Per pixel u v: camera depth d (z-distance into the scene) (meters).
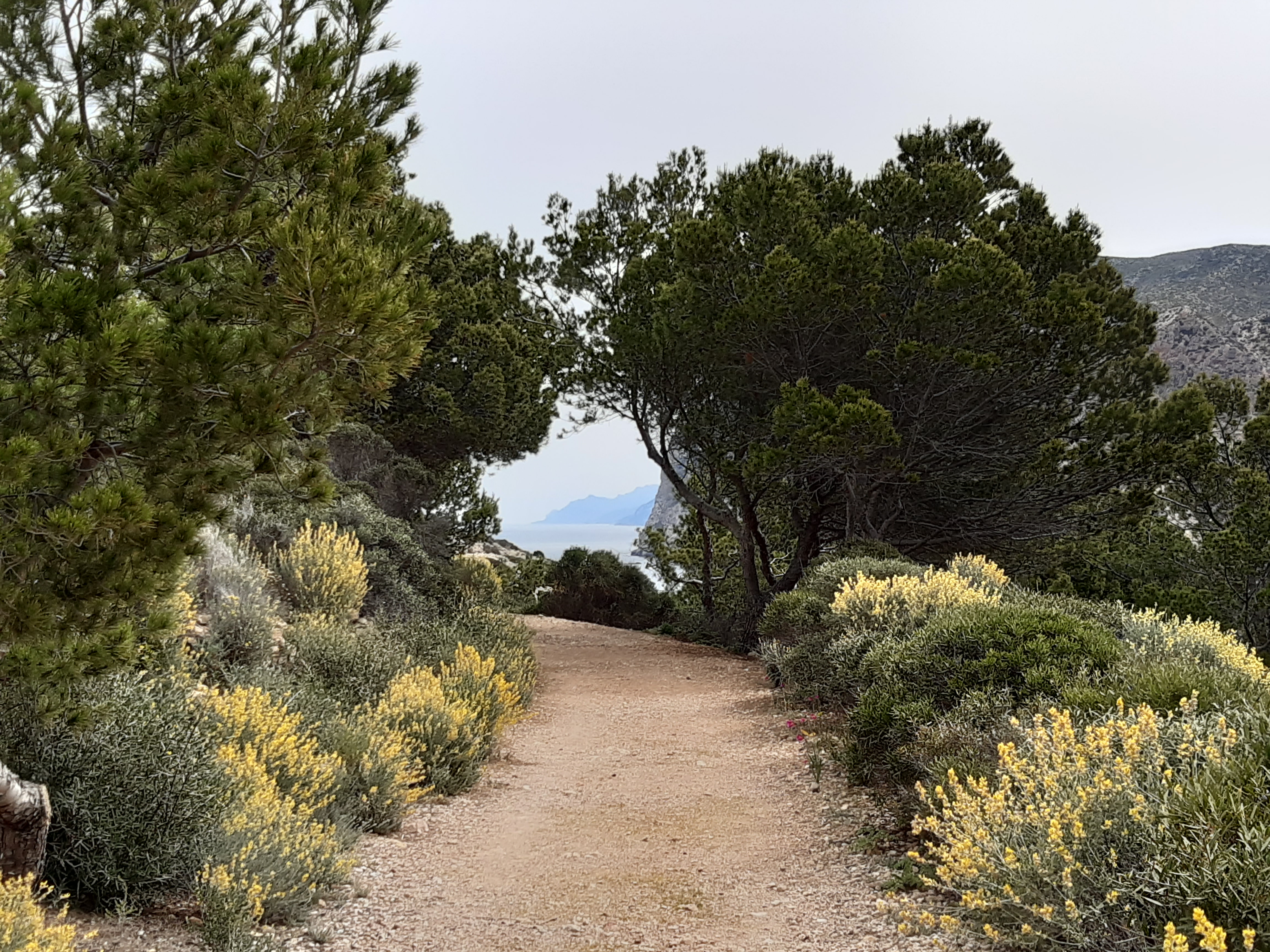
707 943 4.55
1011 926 4.00
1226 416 26.39
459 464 22.44
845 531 21.55
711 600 24.38
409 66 5.52
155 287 4.67
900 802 6.58
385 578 13.96
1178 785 3.79
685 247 18.14
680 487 22.19
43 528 3.82
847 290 16.88
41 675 4.25
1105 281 21.98
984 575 13.21
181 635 7.37
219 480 4.43
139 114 4.90
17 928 3.18
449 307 20.83
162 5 5.02
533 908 5.13
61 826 4.50
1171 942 2.93
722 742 9.92
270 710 6.50
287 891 4.84
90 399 4.00
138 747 4.82
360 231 4.71
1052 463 17.53
